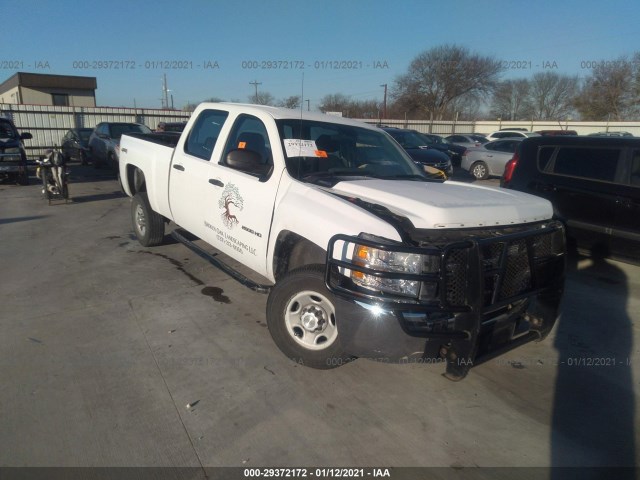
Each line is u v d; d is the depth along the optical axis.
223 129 4.70
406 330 2.78
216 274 5.58
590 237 6.22
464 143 25.97
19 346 3.77
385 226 2.90
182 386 3.30
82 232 7.54
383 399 3.26
